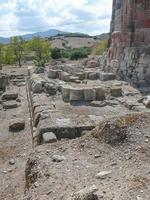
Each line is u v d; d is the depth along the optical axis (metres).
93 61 33.19
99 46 53.91
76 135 10.80
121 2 26.42
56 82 21.05
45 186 7.20
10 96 23.48
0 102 22.61
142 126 8.90
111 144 8.70
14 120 16.30
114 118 9.52
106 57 29.36
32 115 15.47
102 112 14.16
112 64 26.27
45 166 8.09
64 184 7.07
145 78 21.45
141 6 23.30
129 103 15.23
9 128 15.73
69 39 135.88
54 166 8.00
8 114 19.45
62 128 10.78
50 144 9.64
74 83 21.72
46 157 8.64
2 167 11.14
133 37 23.89
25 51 68.12
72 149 9.01
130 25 23.84
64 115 12.34
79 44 122.12
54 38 136.00
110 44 30.44
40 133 10.77
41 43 64.44
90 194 6.05
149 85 21.02
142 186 6.31
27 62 73.56
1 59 66.44
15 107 21.08
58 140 10.38
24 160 11.46
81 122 11.25
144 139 8.36
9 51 67.75
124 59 24.30
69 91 16.67
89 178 7.13
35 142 11.16
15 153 12.44
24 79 35.66
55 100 16.98
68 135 10.77
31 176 8.15
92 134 9.53
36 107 14.47
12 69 53.81
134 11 23.53
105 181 6.81
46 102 15.52
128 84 21.33
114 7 29.66
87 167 7.76
